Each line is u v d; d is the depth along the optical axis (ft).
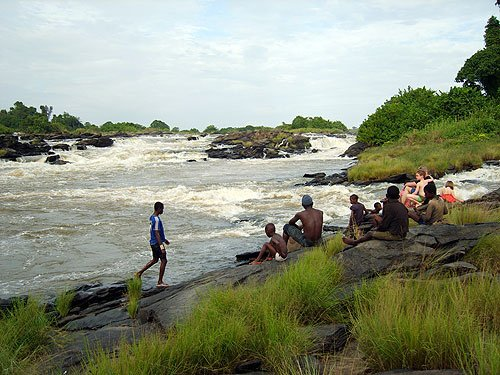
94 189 86.28
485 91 179.32
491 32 185.37
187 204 68.23
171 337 16.15
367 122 170.19
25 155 151.94
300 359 14.44
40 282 34.22
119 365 14.23
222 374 14.66
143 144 205.57
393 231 23.95
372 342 13.96
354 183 81.76
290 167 134.62
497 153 91.50
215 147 200.75
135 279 29.01
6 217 59.41
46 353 19.25
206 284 24.45
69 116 377.50
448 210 34.06
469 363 12.19
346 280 21.20
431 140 131.75
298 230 30.32
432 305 14.90
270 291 19.15
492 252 22.16
